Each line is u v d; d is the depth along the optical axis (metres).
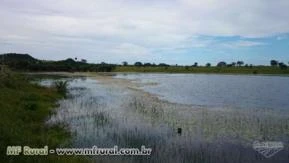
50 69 134.75
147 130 19.03
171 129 19.31
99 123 20.94
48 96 33.00
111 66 159.88
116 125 20.36
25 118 20.09
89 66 151.38
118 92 44.41
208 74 135.12
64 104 29.89
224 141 16.56
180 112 25.70
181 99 36.00
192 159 13.66
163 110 26.78
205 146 15.64
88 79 82.56
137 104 30.77
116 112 25.58
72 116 23.27
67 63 149.88
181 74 134.38
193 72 151.75
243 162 13.32
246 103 32.34
